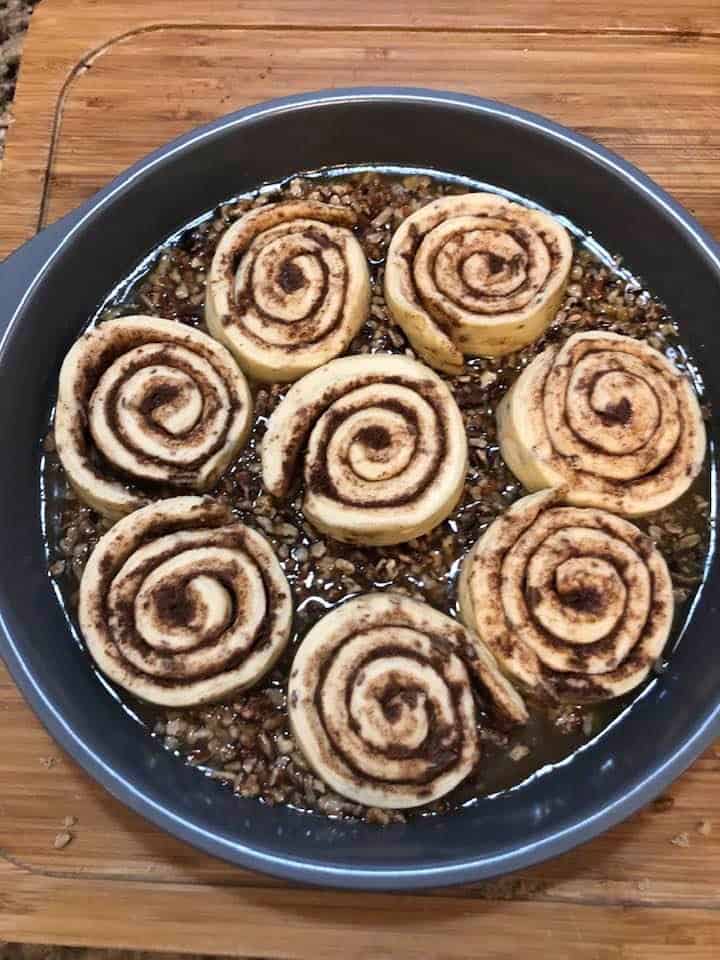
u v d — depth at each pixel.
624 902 0.24
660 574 0.25
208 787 0.24
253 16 0.31
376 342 0.28
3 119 0.35
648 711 0.25
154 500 0.26
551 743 0.24
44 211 0.30
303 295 0.27
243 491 0.27
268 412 0.27
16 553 0.25
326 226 0.28
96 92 0.31
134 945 0.24
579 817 0.21
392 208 0.29
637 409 0.26
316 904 0.24
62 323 0.27
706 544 0.26
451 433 0.26
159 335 0.27
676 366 0.28
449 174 0.30
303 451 0.26
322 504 0.25
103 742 0.23
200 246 0.29
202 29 0.31
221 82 0.31
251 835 0.22
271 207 0.29
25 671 0.22
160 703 0.24
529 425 0.26
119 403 0.26
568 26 0.31
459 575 0.26
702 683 0.23
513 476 0.27
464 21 0.31
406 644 0.24
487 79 0.31
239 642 0.24
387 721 0.23
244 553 0.25
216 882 0.24
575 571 0.25
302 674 0.24
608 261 0.29
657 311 0.28
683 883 0.24
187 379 0.27
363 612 0.24
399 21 0.31
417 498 0.25
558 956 0.23
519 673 0.24
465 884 0.21
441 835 0.23
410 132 0.29
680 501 0.26
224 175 0.29
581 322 0.28
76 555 0.26
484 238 0.28
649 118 0.30
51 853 0.24
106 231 0.27
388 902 0.24
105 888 0.24
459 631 0.24
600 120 0.30
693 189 0.30
